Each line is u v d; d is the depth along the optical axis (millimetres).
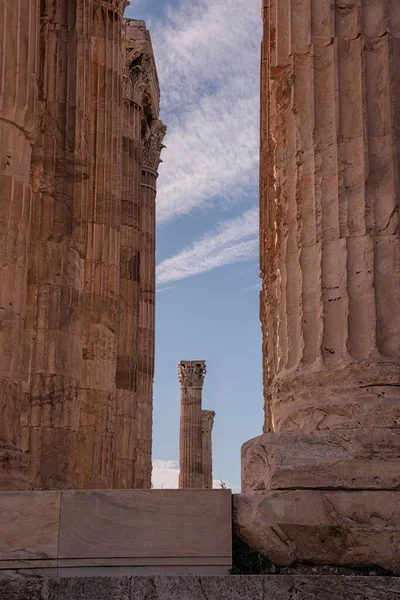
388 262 9031
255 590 7836
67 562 8336
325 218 9320
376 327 8906
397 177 9133
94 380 22219
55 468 17297
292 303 9445
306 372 9070
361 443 8461
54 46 18562
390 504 8266
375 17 9523
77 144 18500
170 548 8344
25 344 13328
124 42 31172
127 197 30062
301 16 9805
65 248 17953
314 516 8289
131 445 28156
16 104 13258
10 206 13102
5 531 8414
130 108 30938
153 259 34031
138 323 30531
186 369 60094
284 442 8648
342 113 9414
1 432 12594
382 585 7738
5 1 13391
